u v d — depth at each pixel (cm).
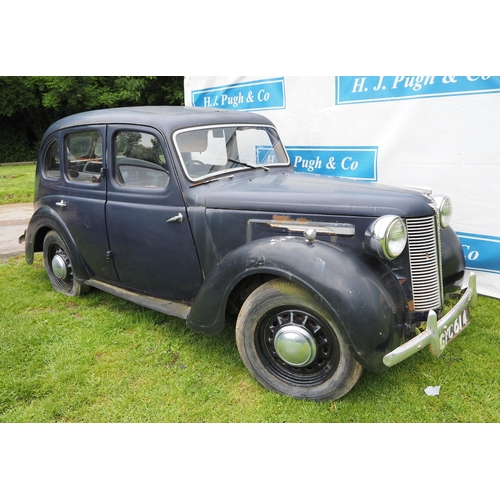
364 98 466
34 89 2244
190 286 331
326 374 264
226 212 298
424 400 266
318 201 277
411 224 263
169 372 305
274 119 545
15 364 316
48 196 419
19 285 475
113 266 374
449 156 422
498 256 412
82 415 265
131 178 341
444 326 251
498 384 278
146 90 2159
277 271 252
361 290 237
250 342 279
